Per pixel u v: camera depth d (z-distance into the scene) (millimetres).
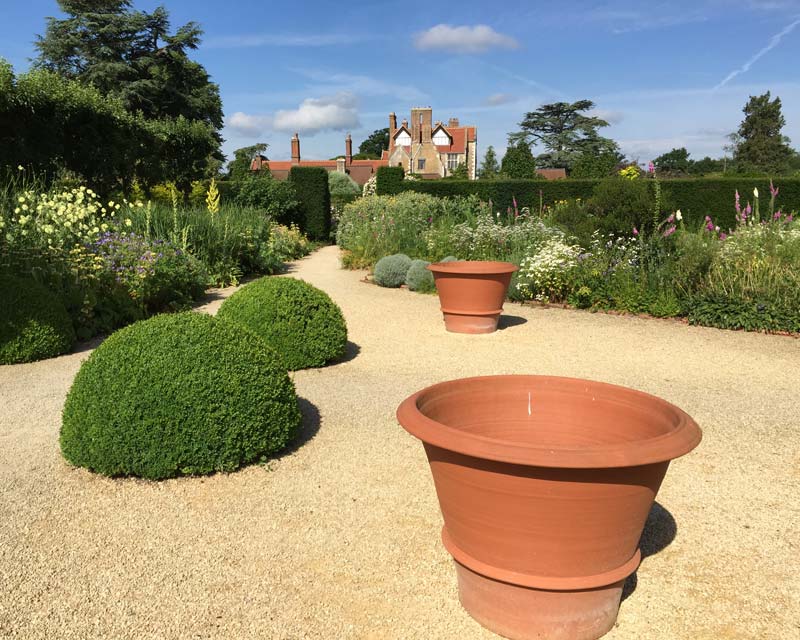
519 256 9641
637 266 8172
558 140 47938
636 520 1852
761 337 6594
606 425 2264
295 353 5223
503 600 1969
